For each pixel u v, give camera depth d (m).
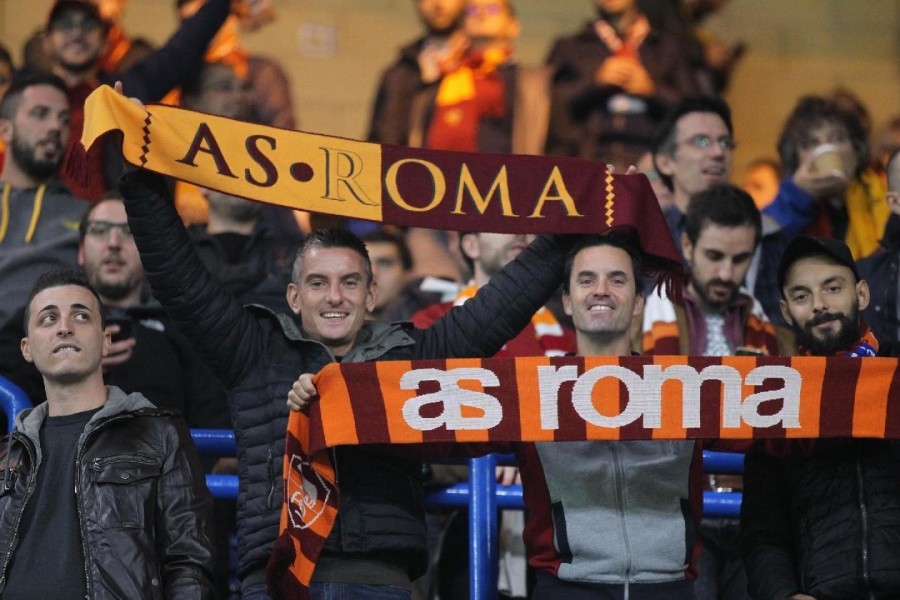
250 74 20.31
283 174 10.89
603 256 10.80
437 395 10.30
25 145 15.27
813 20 24.52
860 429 10.33
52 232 15.15
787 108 23.80
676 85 20.00
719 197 13.57
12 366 12.30
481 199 10.99
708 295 13.53
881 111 24.20
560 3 23.73
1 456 10.43
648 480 10.49
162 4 22.38
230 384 10.76
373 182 10.98
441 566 12.65
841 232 15.77
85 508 10.01
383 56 23.55
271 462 10.51
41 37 18.30
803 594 10.17
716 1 21.59
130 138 10.59
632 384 10.39
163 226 10.64
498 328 10.93
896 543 10.12
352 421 10.22
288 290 11.22
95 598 9.77
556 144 19.73
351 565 10.25
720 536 12.36
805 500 10.41
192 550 10.05
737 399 10.39
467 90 19.83
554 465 10.54
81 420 10.41
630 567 10.30
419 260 18.83
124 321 12.94
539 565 10.51
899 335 13.76
